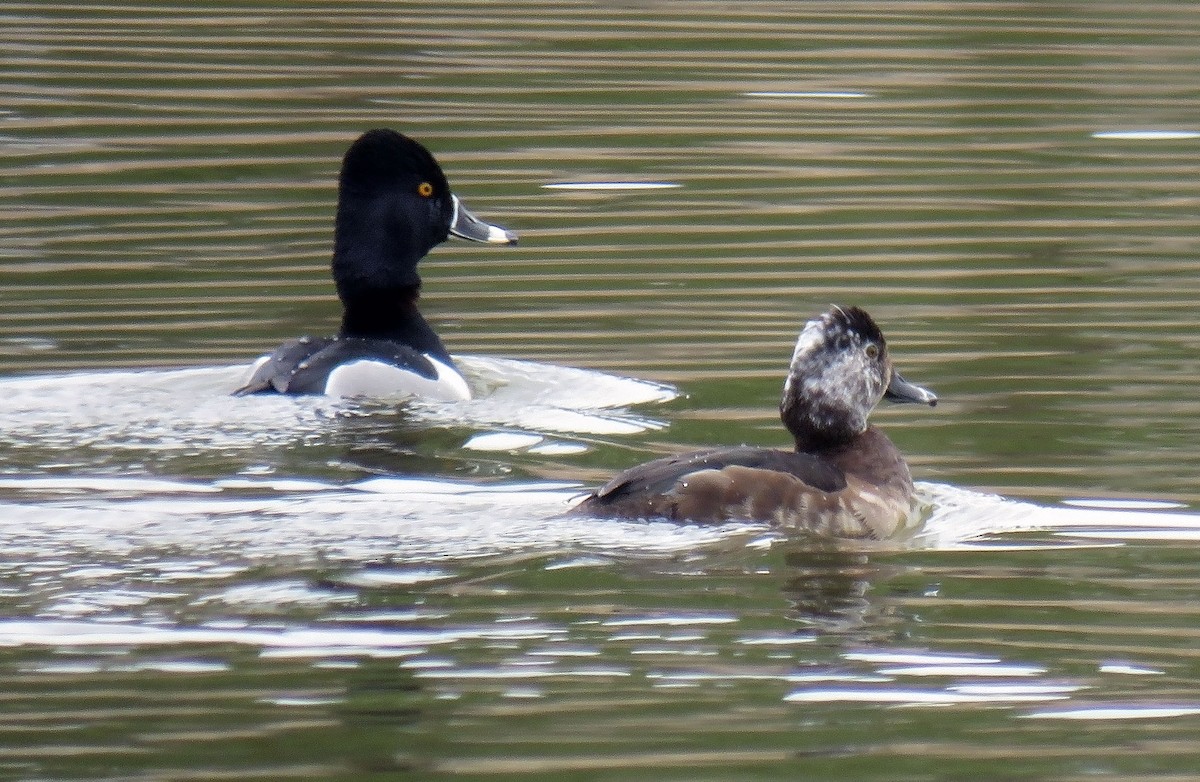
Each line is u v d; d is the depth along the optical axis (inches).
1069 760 319.9
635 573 399.2
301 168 757.9
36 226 682.8
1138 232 694.5
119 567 392.5
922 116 844.0
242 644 354.9
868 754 320.2
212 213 704.4
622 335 585.9
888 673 351.9
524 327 596.7
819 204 726.5
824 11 1041.5
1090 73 912.3
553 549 409.7
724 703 337.1
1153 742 326.0
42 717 326.0
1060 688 346.3
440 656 353.1
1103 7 1056.2
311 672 344.5
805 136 813.2
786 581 397.7
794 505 436.8
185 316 593.3
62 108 832.3
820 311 605.0
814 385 479.5
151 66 902.4
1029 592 394.6
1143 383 537.3
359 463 468.1
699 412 519.2
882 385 486.0
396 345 551.2
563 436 497.4
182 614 368.8
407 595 381.1
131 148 780.6
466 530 420.2
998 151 793.6
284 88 868.0
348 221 581.0
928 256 666.2
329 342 544.7
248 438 486.3
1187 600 389.7
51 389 518.9
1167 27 1005.2
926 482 472.7
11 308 595.2
